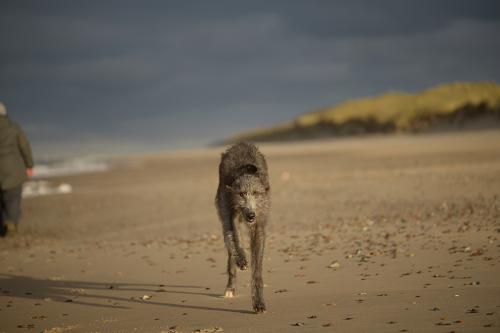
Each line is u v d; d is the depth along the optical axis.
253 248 8.71
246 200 8.64
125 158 75.56
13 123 17.84
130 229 17.84
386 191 21.72
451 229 13.63
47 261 13.55
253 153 9.59
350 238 13.55
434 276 9.56
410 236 13.20
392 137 103.12
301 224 16.12
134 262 12.69
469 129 105.94
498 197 17.86
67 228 18.95
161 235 16.19
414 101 122.75
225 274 11.04
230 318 8.03
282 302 8.68
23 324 8.50
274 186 26.81
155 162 58.75
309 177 29.78
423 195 19.86
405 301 8.05
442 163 31.81
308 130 133.00
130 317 8.52
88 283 11.09
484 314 7.10
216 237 15.05
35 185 34.91
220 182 9.45
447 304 7.70
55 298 10.05
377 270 10.31
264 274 10.70
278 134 139.62
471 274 9.51
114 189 30.28
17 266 13.21
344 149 60.06
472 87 119.56
